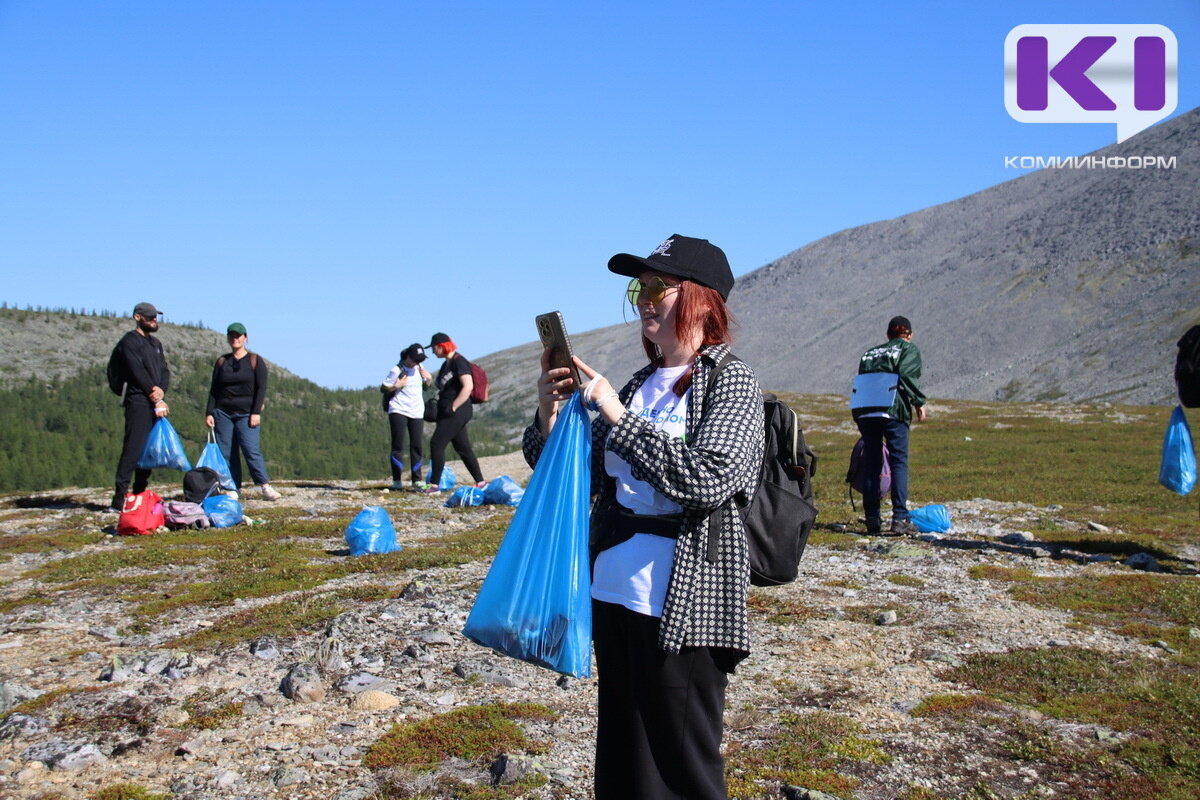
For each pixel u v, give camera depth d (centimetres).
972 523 1223
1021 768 450
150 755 454
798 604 751
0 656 621
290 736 477
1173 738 486
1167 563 940
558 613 312
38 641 659
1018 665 597
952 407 5194
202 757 452
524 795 411
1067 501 1478
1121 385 14838
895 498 1105
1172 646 649
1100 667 592
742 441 302
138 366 1290
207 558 988
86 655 617
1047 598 781
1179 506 1416
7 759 446
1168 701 538
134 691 540
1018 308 19725
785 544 316
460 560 926
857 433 3622
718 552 306
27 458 12312
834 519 1245
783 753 459
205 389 17025
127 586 849
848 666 595
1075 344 17462
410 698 531
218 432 1480
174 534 1151
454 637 644
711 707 310
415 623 679
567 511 319
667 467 292
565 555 315
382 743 463
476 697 536
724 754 461
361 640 630
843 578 857
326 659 580
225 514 1210
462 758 452
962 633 675
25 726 480
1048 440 2930
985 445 2731
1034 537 1088
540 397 342
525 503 326
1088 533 1127
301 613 706
